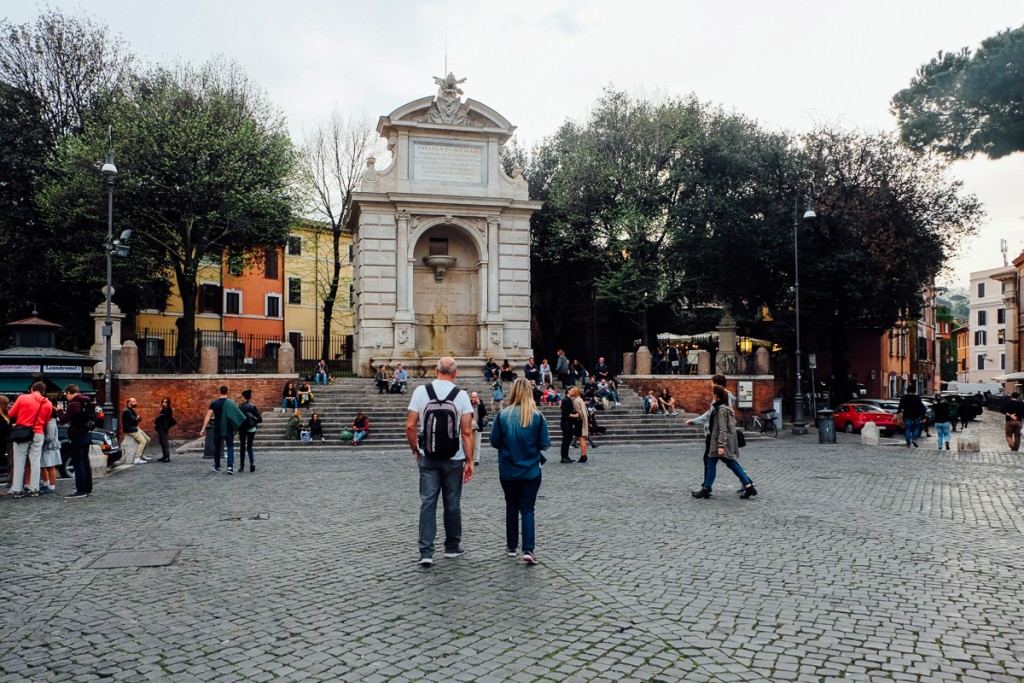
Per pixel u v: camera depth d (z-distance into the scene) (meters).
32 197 33.47
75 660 5.65
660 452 22.14
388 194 33.00
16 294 33.66
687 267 38.00
